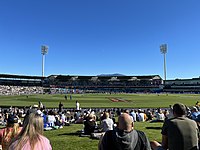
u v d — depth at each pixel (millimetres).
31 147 3576
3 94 106438
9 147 3658
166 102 62562
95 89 164000
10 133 5555
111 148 4129
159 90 154375
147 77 171250
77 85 166125
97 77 172500
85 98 77750
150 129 18062
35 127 3818
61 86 159875
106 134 4281
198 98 80188
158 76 172125
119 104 55875
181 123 5246
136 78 171000
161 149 5449
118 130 4219
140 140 4180
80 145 12031
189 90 146250
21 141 3617
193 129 5199
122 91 152000
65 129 18969
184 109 5504
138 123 22906
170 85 156750
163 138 5496
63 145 12055
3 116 28844
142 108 46281
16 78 146000
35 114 3992
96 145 11977
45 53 150250
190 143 5066
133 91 152500
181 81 165375
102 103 58531
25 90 130750
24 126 3816
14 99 69750
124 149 4020
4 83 141125
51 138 14250
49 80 162000
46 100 66688
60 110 35188
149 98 79750
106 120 12453
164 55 152000
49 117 19312
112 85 166750
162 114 24359
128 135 4105
